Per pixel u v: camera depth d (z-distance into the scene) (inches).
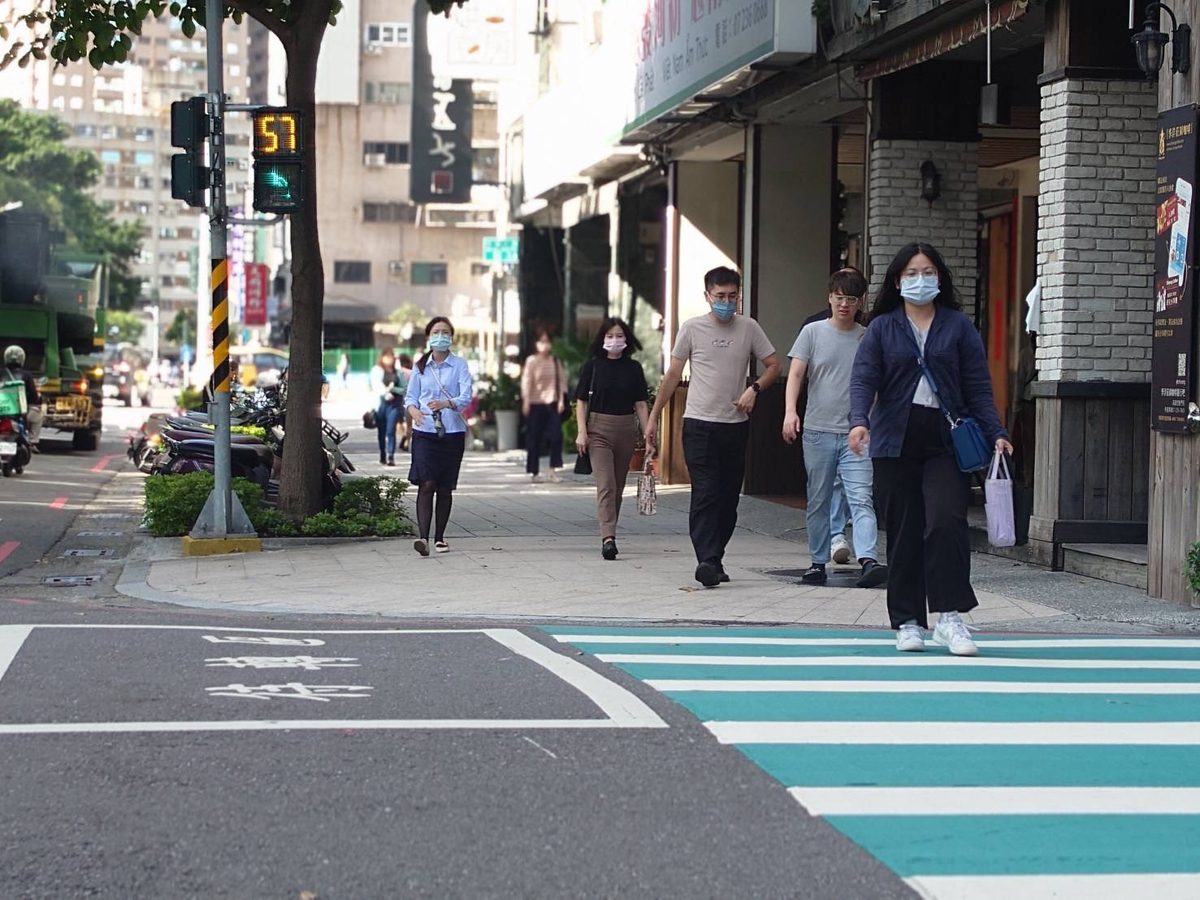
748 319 616.7
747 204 1042.7
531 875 254.8
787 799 301.3
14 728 345.1
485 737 344.5
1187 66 572.4
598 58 1284.4
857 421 454.6
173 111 740.0
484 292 4726.9
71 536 870.4
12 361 1304.1
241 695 382.9
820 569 639.1
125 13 808.9
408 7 4724.4
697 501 617.9
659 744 341.7
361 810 288.0
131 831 274.4
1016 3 677.3
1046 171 680.4
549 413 1242.6
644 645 479.8
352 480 829.2
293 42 792.9
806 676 426.0
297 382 809.5
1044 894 251.8
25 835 271.7
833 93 928.9
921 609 472.4
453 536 818.8
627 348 712.4
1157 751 347.6
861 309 647.8
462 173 2039.9
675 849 269.1
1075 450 669.3
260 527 788.0
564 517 930.1
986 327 1167.6
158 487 822.5
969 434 446.9
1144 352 671.8
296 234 805.2
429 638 483.8
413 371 735.1
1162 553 596.1
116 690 386.0
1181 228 574.9
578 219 1553.9
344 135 4692.4
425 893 245.9
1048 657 470.0
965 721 373.4
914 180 842.2
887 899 247.3
